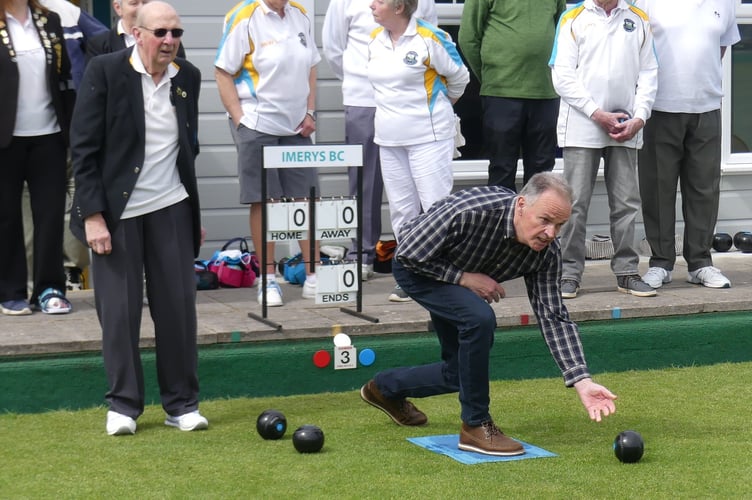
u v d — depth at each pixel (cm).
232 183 884
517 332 698
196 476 502
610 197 762
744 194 980
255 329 652
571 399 652
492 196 526
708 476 504
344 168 902
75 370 616
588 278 830
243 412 618
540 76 817
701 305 732
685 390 669
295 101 760
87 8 963
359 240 691
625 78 740
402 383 584
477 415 540
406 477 502
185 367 580
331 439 566
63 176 696
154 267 572
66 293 768
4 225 686
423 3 825
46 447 546
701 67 773
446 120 763
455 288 541
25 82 676
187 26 868
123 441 558
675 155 787
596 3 741
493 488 486
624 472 510
